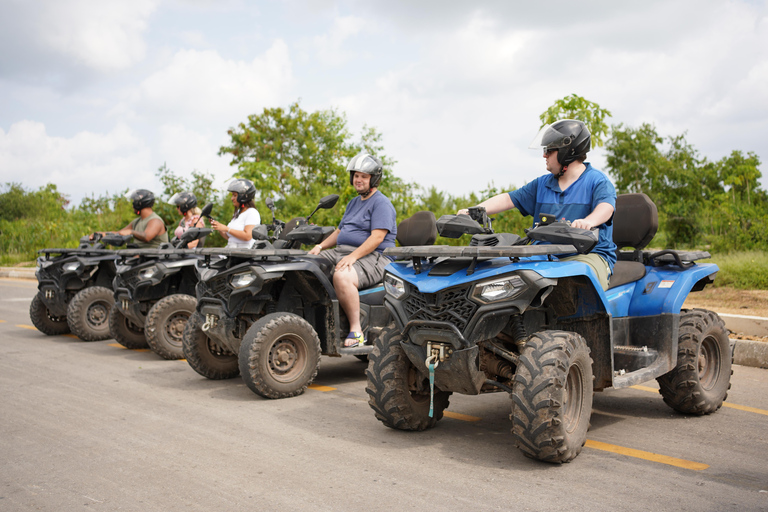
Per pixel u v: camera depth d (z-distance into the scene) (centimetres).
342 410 468
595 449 375
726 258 1104
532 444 332
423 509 288
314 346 518
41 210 2997
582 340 353
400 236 650
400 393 393
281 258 532
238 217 710
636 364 422
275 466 346
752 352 613
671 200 2381
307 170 2088
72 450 373
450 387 369
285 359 509
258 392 495
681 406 445
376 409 401
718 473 334
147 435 403
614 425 429
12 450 374
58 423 430
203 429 417
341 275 542
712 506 289
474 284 341
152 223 815
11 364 648
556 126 420
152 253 670
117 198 2480
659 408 476
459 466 345
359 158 571
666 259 467
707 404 443
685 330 441
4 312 1095
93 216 2477
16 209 2961
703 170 2809
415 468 342
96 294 793
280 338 506
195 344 564
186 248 691
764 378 564
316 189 1848
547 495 303
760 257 1071
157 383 562
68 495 307
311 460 356
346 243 580
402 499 299
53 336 847
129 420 438
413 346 366
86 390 532
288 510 288
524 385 331
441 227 375
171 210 1591
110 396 511
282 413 459
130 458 359
